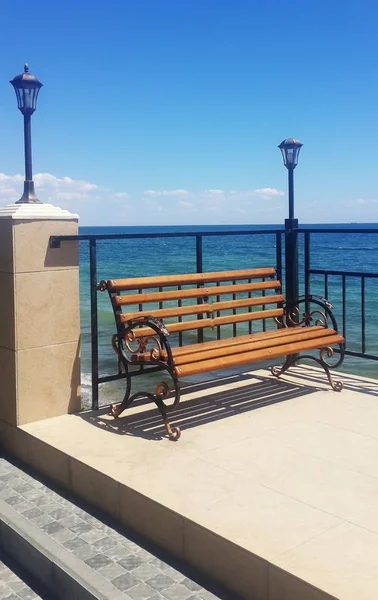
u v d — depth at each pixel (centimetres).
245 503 262
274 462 308
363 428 358
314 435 347
